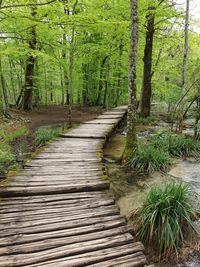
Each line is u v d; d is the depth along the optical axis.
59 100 31.73
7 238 3.17
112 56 16.95
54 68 18.58
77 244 3.11
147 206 3.83
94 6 10.87
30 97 17.50
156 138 8.46
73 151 6.92
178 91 12.04
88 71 22.09
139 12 10.47
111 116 13.40
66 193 4.52
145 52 12.73
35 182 4.77
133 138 6.78
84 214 3.77
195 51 15.63
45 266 2.74
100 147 7.34
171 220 3.58
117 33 12.73
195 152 7.54
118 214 3.81
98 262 2.84
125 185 5.53
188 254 3.36
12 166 6.80
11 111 15.51
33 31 11.34
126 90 21.19
